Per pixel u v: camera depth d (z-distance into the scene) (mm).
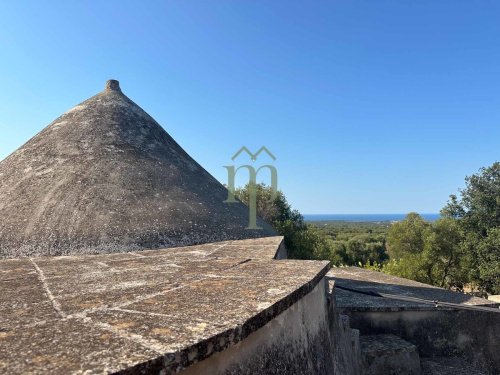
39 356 1209
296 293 2174
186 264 3178
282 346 2266
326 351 3217
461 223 22781
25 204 5496
